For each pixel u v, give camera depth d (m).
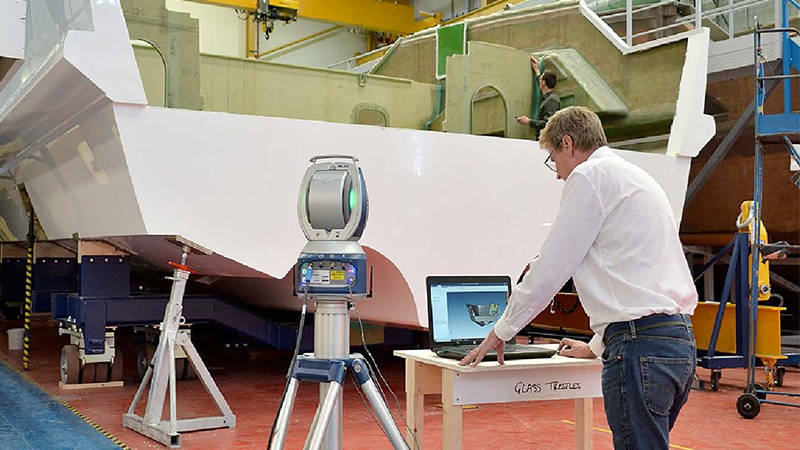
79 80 4.21
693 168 9.38
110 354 5.88
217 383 6.24
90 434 4.36
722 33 8.84
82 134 4.73
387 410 2.14
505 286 3.23
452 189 5.26
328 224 2.18
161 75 5.98
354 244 2.18
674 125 6.25
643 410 2.10
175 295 4.37
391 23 19.05
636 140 6.77
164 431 4.12
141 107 4.26
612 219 2.19
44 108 4.89
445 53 8.10
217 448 4.01
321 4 18.11
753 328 4.98
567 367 2.86
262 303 7.32
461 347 2.99
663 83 6.49
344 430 4.48
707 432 4.50
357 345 6.66
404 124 7.43
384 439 4.23
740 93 8.17
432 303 3.04
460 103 6.38
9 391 5.76
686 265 2.22
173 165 4.36
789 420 4.86
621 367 2.14
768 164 8.75
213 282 7.62
